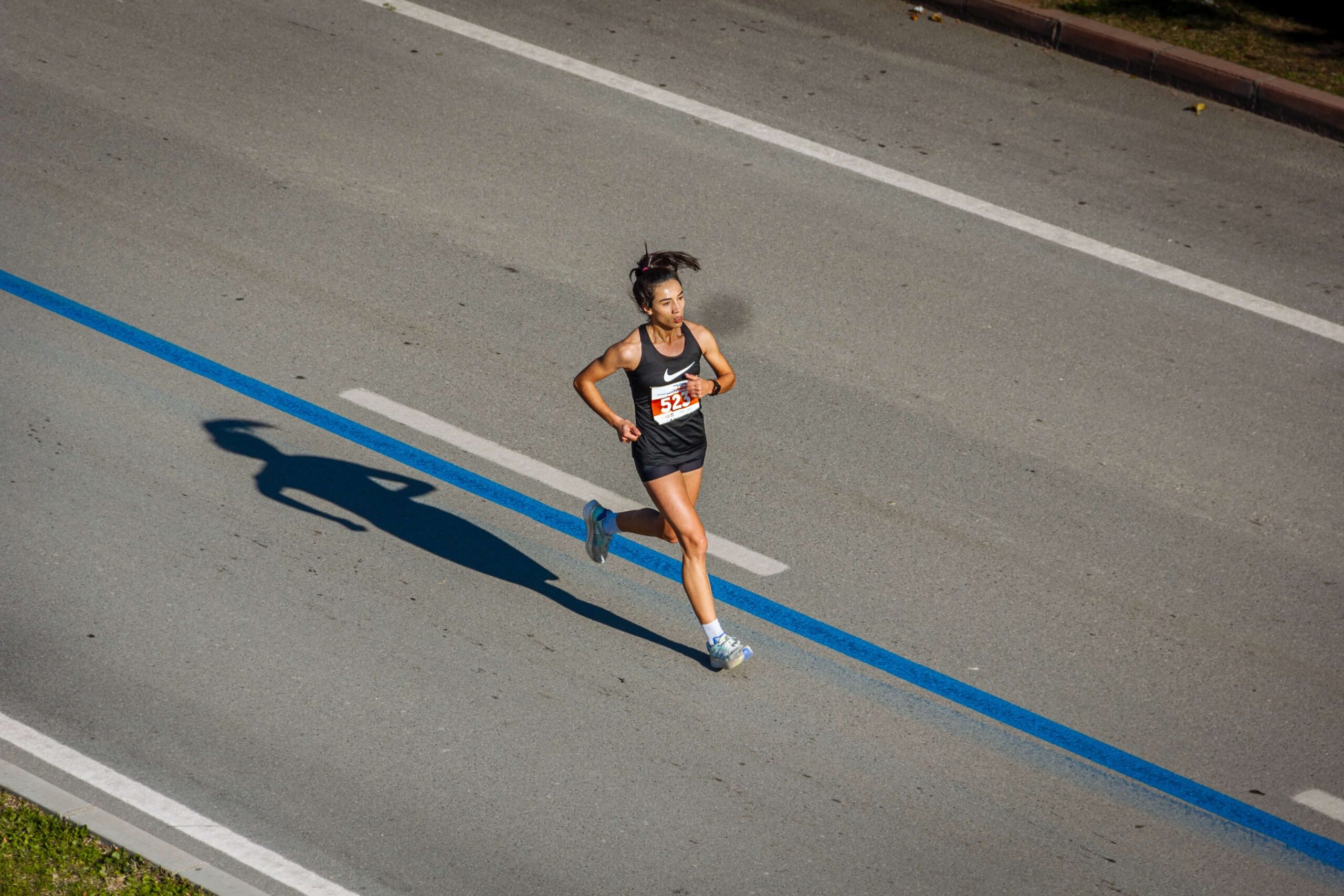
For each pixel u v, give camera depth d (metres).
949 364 21.02
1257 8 31.08
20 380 19.50
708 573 17.11
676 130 26.66
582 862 13.32
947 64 29.19
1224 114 27.95
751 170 25.66
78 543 16.83
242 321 21.06
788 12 30.77
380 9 30.08
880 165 25.89
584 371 15.01
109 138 25.20
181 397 19.44
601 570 17.14
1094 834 13.88
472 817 13.73
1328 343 21.86
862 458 19.08
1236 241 24.25
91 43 28.11
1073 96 28.34
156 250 22.50
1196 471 19.11
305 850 13.30
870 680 15.62
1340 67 28.56
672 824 13.77
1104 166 26.19
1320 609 16.91
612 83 27.95
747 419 19.70
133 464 18.17
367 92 27.20
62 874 12.64
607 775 14.27
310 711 14.80
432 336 21.05
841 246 23.70
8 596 15.98
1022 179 25.67
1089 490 18.67
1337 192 25.75
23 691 14.79
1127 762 14.72
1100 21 29.94
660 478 15.13
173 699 14.83
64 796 13.43
